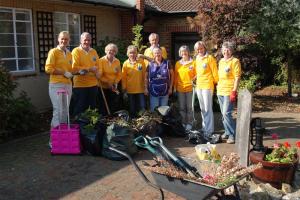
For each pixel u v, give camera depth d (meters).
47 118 6.60
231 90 4.94
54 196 3.39
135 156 4.46
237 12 7.62
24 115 5.60
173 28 10.90
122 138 4.29
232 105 4.99
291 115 6.89
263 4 7.82
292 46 8.02
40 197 3.37
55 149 4.46
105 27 9.11
